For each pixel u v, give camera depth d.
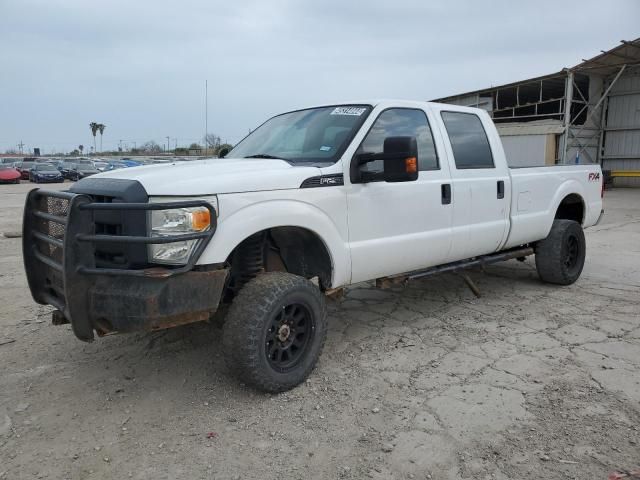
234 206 3.41
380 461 2.91
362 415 3.39
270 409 3.48
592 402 3.48
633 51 22.27
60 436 3.20
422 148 4.75
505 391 3.66
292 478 2.79
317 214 3.84
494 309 5.52
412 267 4.68
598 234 10.77
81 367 4.18
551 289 6.28
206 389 3.77
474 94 27.44
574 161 25.56
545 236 6.19
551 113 26.70
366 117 4.36
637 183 26.23
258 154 4.59
